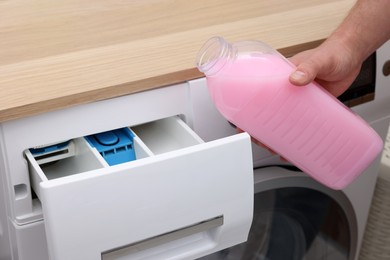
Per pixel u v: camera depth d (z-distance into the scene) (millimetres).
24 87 924
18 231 964
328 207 1360
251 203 935
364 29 1048
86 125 952
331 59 985
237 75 904
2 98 890
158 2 1250
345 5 1251
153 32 1114
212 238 967
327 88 1104
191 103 1021
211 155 870
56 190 782
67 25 1151
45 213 798
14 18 1186
